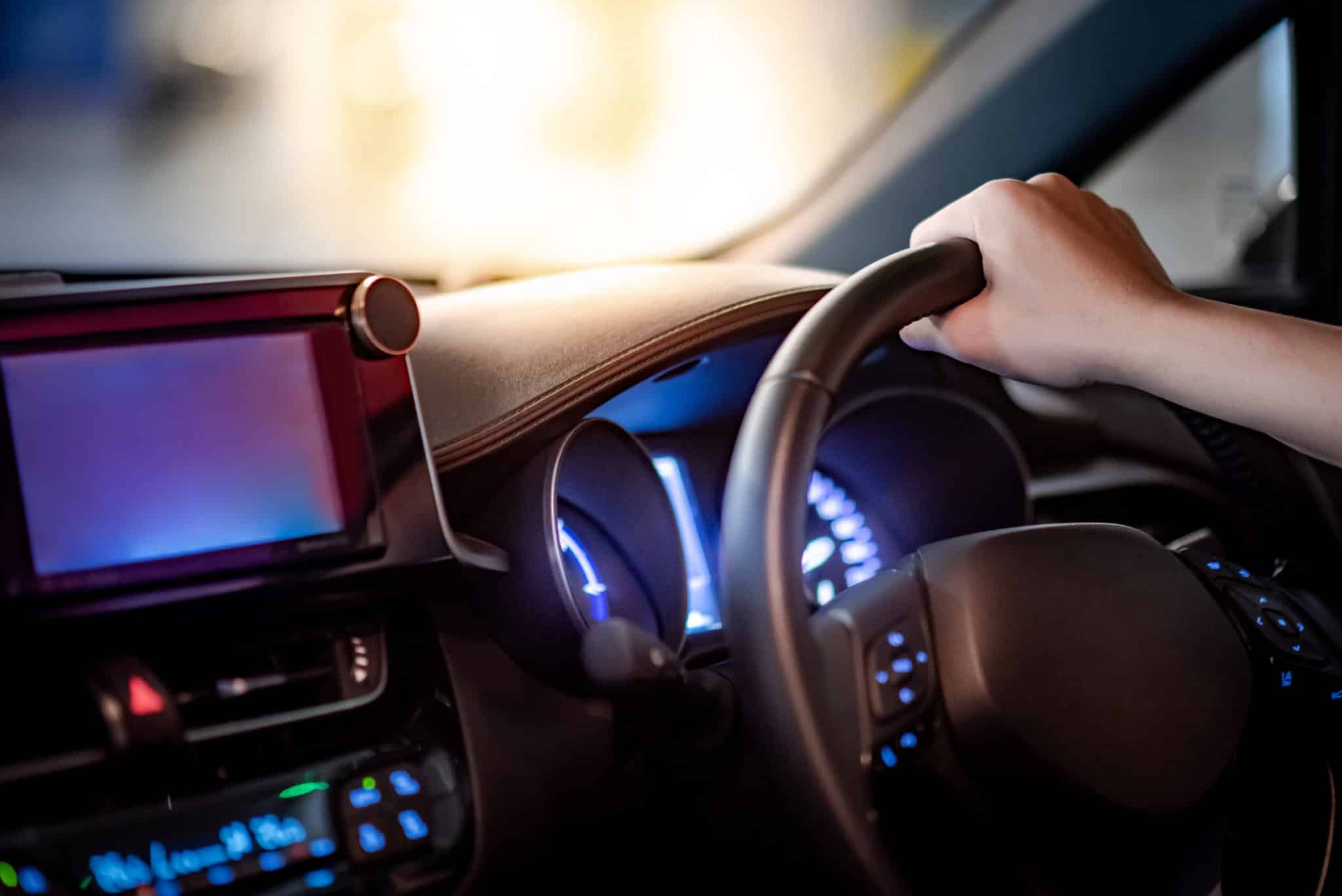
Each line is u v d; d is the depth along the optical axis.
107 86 1.80
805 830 0.60
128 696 0.66
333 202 1.85
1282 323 0.65
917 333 0.73
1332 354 0.63
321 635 0.77
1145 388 0.67
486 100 1.95
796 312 1.00
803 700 0.57
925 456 1.22
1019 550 0.73
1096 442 1.46
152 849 0.70
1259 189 2.69
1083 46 2.05
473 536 0.87
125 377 0.71
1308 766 0.84
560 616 0.83
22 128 1.76
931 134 2.03
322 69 1.90
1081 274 0.65
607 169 1.98
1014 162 2.11
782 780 0.59
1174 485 1.40
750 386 1.09
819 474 1.21
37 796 0.68
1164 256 3.16
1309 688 0.82
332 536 0.75
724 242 1.99
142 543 0.71
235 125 1.87
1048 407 1.42
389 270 1.75
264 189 1.84
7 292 0.70
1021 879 0.73
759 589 0.57
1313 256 2.40
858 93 2.03
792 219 2.02
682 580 0.96
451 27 1.95
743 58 2.03
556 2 1.99
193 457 0.72
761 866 0.75
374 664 0.78
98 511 0.70
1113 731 0.71
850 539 1.23
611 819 0.85
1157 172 3.20
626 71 2.02
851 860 0.59
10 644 0.68
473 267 1.79
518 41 1.97
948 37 2.03
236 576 0.73
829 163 2.02
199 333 0.72
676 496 1.11
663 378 1.02
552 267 1.84
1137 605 0.74
